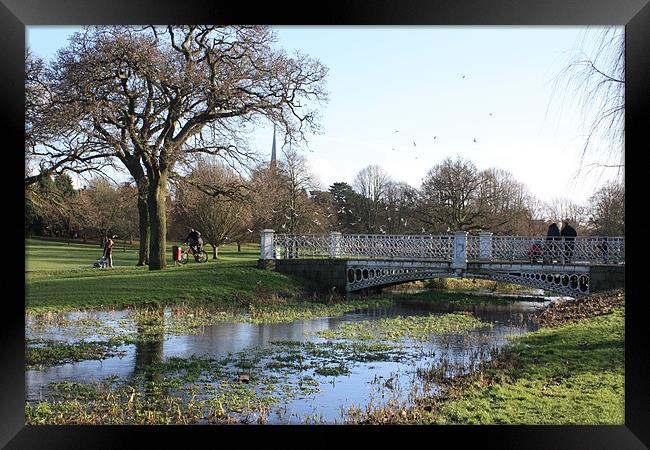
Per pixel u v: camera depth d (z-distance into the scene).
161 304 16.48
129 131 20.64
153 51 19.78
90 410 7.39
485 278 20.14
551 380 7.97
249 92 21.58
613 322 11.40
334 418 7.10
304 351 11.17
